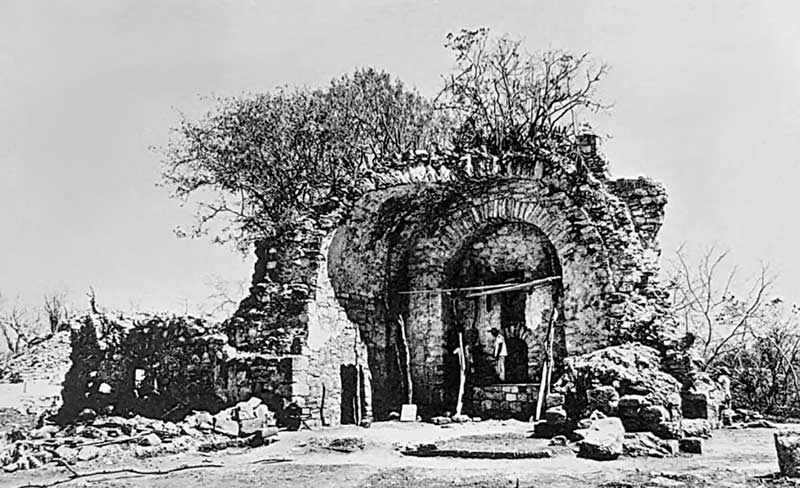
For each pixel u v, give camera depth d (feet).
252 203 91.35
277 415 53.01
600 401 46.83
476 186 66.23
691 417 53.36
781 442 34.01
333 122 90.33
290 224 59.57
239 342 58.34
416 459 41.06
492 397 64.75
